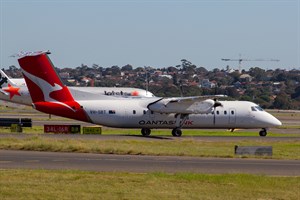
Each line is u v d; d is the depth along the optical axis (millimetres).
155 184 66500
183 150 104625
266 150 100312
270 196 61781
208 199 59594
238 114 147875
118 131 157500
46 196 58656
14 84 197875
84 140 115375
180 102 140500
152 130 164125
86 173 73250
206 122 145750
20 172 72750
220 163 87875
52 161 86000
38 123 186125
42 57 134875
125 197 59281
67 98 136750
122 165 82875
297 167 84812
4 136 122750
